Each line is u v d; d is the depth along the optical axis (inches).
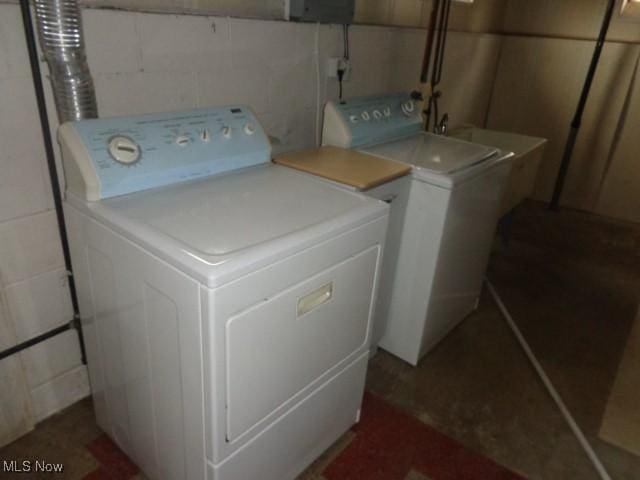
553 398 77.9
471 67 146.4
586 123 153.8
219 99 71.5
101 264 50.6
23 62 51.6
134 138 53.2
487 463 65.6
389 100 91.4
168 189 54.5
